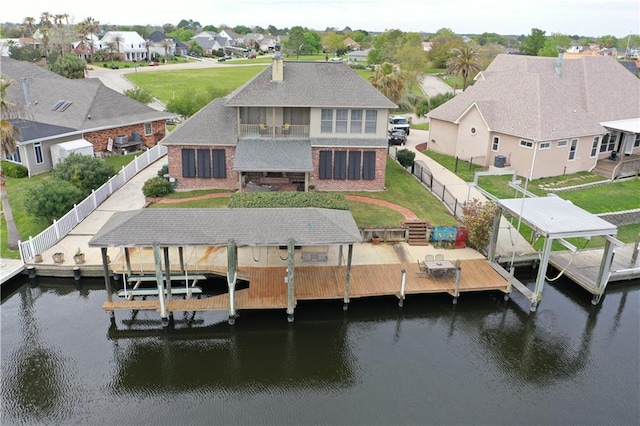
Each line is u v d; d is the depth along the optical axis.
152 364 17.48
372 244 25.05
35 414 15.07
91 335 18.95
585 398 16.16
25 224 26.67
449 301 21.41
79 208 26.42
